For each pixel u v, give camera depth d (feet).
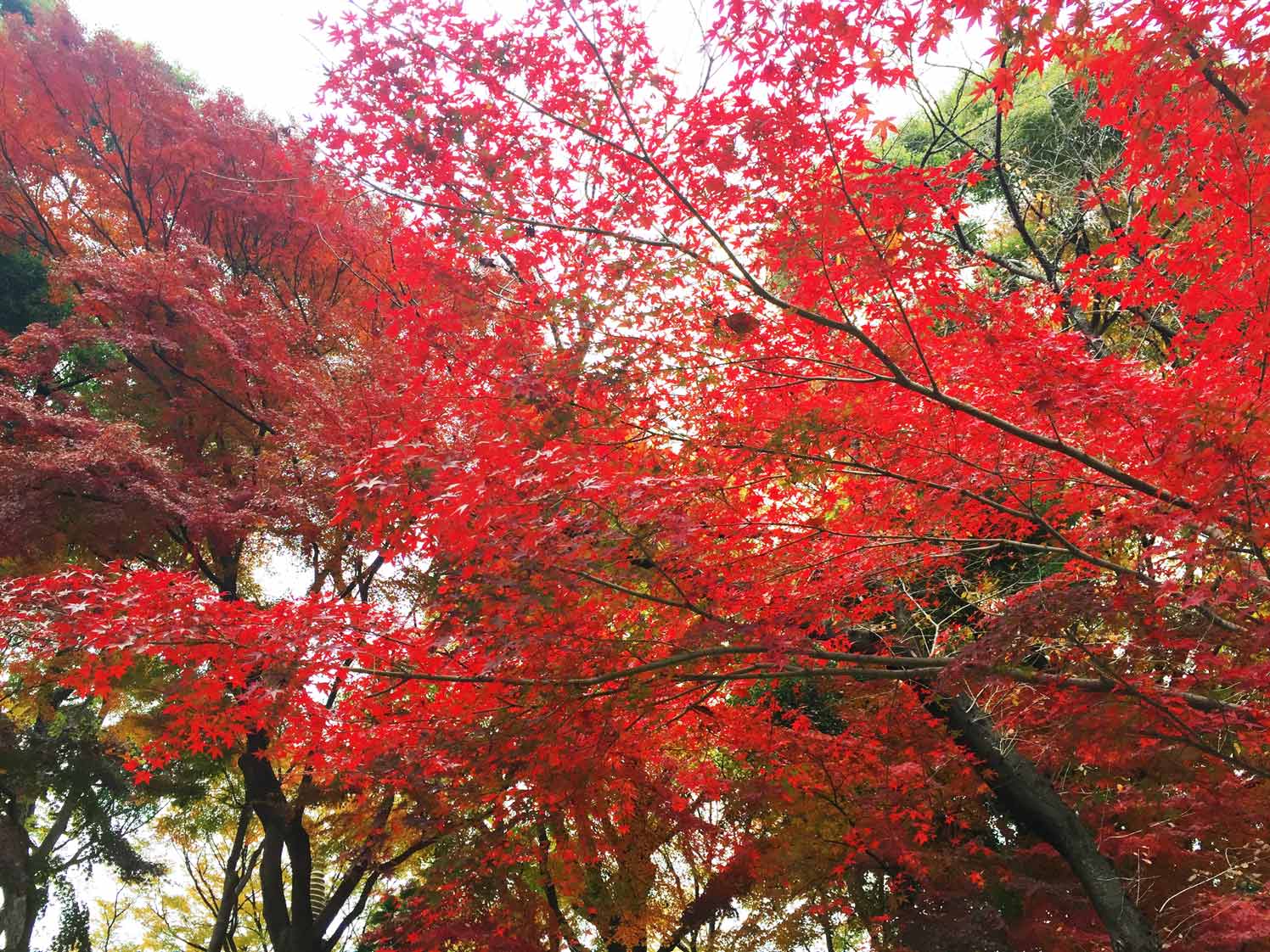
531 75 17.39
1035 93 32.76
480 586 18.10
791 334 18.30
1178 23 11.24
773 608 19.49
